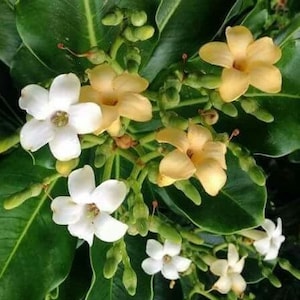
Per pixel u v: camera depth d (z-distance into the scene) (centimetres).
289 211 40
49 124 24
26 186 26
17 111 31
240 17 33
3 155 29
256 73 24
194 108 29
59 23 27
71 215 25
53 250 28
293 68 30
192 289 33
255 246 33
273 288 44
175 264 31
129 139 26
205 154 24
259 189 30
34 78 29
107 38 27
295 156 36
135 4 27
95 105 23
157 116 28
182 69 26
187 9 28
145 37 25
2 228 27
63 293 31
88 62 27
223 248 32
